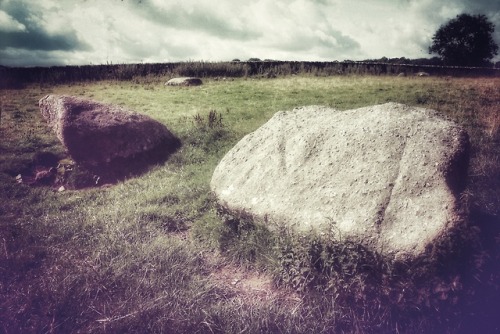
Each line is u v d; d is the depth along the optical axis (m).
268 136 5.21
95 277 3.48
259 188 4.52
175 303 3.22
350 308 3.02
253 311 3.14
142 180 6.57
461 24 42.81
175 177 6.58
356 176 3.79
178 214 5.20
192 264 3.95
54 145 8.22
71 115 7.30
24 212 5.32
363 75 21.00
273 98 13.23
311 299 3.22
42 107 8.09
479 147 6.66
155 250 4.02
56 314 3.13
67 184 6.83
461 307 2.80
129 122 7.60
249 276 3.83
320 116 5.04
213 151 7.72
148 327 2.97
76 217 5.03
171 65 22.53
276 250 3.72
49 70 19.64
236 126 9.12
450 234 2.99
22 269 3.79
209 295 3.44
